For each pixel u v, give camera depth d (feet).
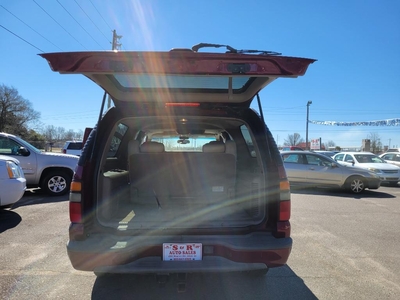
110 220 10.09
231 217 10.84
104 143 10.09
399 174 43.16
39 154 28.63
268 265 9.23
